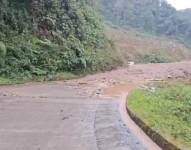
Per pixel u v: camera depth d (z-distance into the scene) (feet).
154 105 51.34
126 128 37.73
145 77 111.65
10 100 56.70
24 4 106.01
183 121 42.83
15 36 96.58
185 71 136.98
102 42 137.28
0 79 81.25
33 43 98.32
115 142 32.09
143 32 293.23
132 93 64.64
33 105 52.29
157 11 346.54
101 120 41.78
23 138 33.04
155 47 233.76
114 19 286.87
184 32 340.18
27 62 90.68
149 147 30.81
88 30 127.75
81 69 105.50
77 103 55.62
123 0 319.68
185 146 28.43
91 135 34.53
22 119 41.57
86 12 135.95
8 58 88.63
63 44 106.22
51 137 33.60
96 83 89.51
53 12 113.09
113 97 65.00
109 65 128.98
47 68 95.14
